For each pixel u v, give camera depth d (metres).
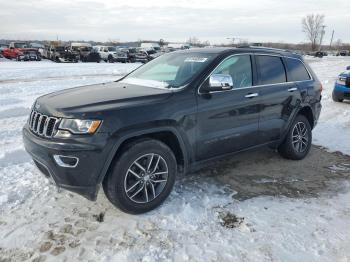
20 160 4.89
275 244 3.12
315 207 3.81
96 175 3.20
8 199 3.76
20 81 14.14
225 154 4.28
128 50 36.62
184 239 3.17
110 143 3.19
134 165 3.44
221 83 3.84
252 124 4.46
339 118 8.13
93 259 2.88
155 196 3.60
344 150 5.82
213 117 3.96
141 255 2.94
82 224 3.37
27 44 36.91
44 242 3.08
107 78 16.12
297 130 5.25
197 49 4.69
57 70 19.59
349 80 9.89
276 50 5.11
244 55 4.50
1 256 2.89
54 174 3.24
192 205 3.77
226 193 4.09
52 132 3.23
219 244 3.10
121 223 3.40
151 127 3.42
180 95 3.71
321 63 34.94
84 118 3.14
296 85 5.12
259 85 4.57
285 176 4.68
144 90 3.86
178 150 3.83
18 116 7.70
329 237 3.24
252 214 3.62
